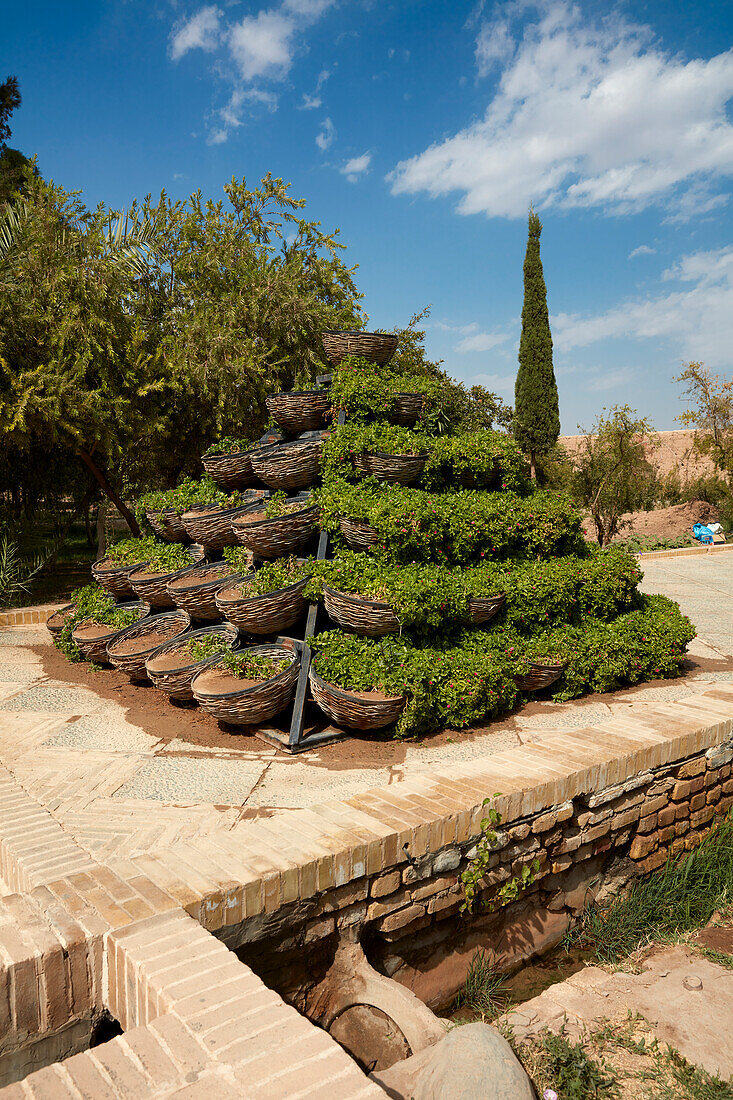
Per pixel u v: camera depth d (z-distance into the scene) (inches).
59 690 305.1
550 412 1122.0
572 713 271.1
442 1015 165.8
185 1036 86.2
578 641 295.3
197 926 112.1
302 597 256.7
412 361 814.5
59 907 117.4
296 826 152.1
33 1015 104.2
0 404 468.4
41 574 674.2
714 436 1215.6
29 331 500.1
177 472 678.5
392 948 157.6
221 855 138.0
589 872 202.5
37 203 524.1
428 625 257.3
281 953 135.8
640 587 619.2
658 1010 153.2
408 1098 104.0
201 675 257.4
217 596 273.6
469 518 286.8
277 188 636.1
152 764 217.8
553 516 314.2
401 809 161.2
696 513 1195.9
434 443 301.0
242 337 585.3
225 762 219.5
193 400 588.7
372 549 265.6
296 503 290.4
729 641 412.8
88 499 712.4
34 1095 77.7
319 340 633.6
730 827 234.5
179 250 617.6
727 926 197.5
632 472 1055.0
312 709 259.8
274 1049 84.0
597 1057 137.6
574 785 186.2
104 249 544.1
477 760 198.2
